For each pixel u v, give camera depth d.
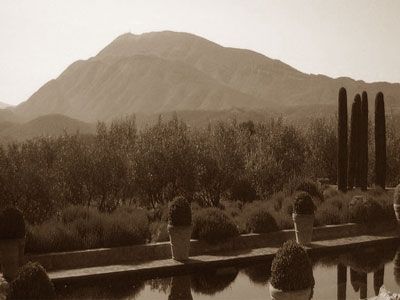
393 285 15.34
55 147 27.81
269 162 28.77
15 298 9.45
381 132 32.47
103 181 23.91
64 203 22.75
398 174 37.12
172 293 14.63
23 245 14.88
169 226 17.17
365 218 22.42
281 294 10.66
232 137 29.12
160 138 27.22
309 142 37.62
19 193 20.03
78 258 16.33
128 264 16.50
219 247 18.70
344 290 14.73
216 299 14.00
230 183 27.34
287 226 21.45
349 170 32.53
